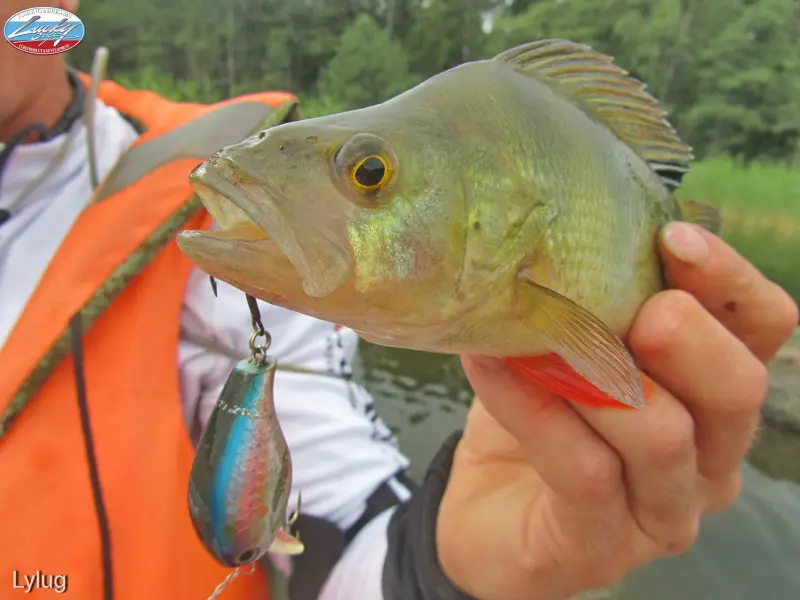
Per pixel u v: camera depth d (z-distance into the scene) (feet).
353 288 0.42
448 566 0.59
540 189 0.49
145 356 0.69
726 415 0.50
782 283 3.83
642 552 0.54
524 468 0.61
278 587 0.70
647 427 0.47
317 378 0.80
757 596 1.41
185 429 0.70
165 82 8.94
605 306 0.53
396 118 0.45
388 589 0.61
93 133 0.78
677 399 0.50
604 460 0.48
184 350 0.76
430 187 0.44
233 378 0.44
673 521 0.51
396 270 0.43
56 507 0.61
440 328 0.47
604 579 0.53
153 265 0.72
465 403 2.19
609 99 0.56
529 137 0.49
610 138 0.55
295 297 0.40
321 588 0.68
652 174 0.59
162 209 0.73
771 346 0.57
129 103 0.92
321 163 0.41
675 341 0.48
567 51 0.54
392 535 0.65
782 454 1.96
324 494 0.73
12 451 0.63
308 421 0.76
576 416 0.50
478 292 0.47
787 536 1.61
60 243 0.74
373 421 0.85
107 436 0.65
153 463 0.65
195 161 0.76
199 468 0.44
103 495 0.62
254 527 0.44
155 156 0.75
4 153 0.73
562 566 0.52
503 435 0.64
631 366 0.45
